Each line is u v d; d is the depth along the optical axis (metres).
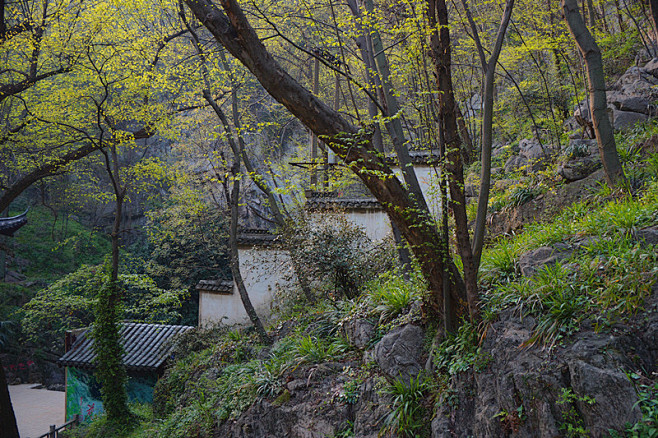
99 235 34.00
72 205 32.38
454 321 5.86
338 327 8.34
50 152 16.67
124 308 14.66
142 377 15.93
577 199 7.73
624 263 4.65
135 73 13.97
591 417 3.90
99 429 13.42
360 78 11.53
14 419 7.57
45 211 34.25
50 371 25.92
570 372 4.16
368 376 6.53
